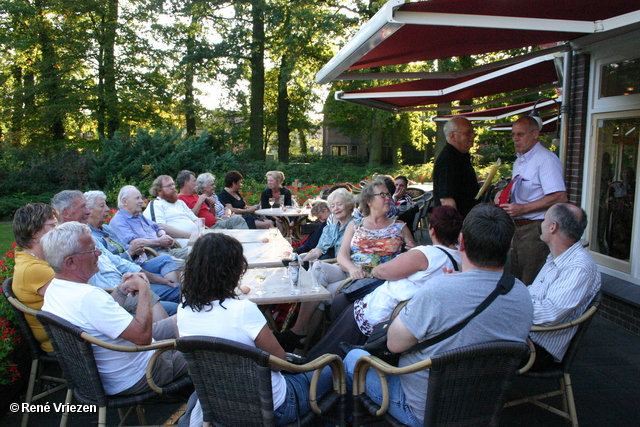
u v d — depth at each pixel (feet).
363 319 9.00
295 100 81.82
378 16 7.63
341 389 6.85
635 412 8.81
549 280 7.90
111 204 43.01
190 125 72.43
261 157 66.74
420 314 5.64
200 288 6.07
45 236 6.84
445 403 5.69
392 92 16.12
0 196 43.45
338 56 9.43
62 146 60.75
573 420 7.66
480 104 20.54
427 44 9.57
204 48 63.46
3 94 62.59
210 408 6.29
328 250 13.46
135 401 6.98
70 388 7.27
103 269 10.93
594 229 14.73
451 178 11.40
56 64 62.39
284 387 6.35
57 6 59.82
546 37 10.14
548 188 11.02
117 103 63.72
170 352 7.66
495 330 5.54
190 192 20.17
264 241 14.39
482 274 5.64
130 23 64.18
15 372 8.73
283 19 61.05
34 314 7.34
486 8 7.77
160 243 13.53
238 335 6.06
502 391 5.89
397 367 6.12
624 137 13.26
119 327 6.68
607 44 13.46
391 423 6.35
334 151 121.70
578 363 10.88
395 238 11.02
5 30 60.34
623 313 13.03
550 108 24.98
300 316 10.73
